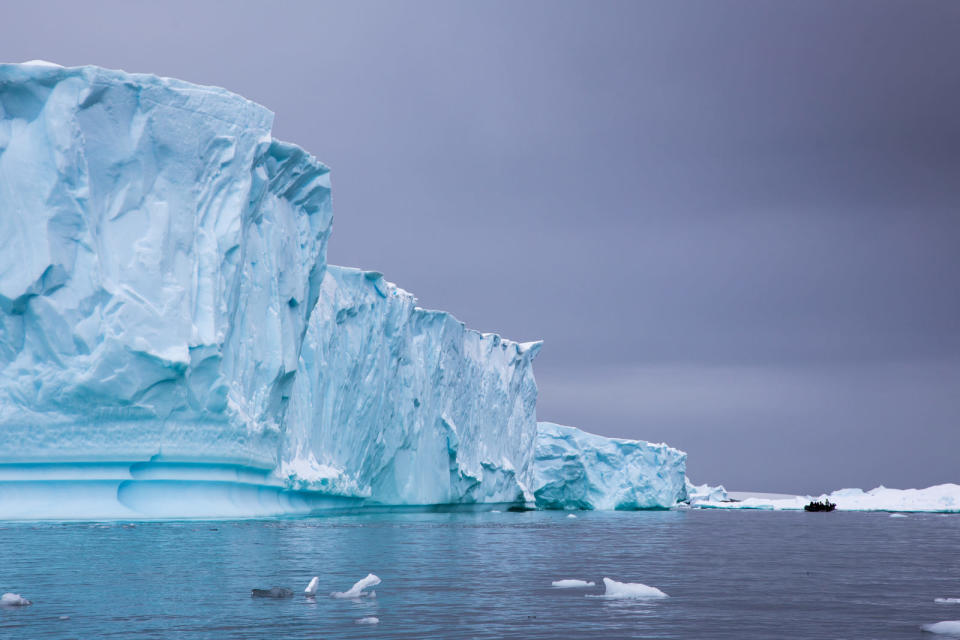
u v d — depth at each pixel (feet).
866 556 110.42
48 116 133.39
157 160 140.97
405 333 225.56
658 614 55.21
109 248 135.95
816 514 367.86
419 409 234.99
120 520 131.34
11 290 129.70
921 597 65.92
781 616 55.47
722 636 47.98
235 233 147.64
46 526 121.49
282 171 164.35
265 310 159.63
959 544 140.46
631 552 111.65
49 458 130.11
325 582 67.72
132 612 52.54
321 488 179.42
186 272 141.38
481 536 136.36
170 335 135.64
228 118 148.97
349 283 202.39
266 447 157.58
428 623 50.72
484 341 295.69
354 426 201.36
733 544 135.13
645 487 386.73
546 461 376.48
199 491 144.36
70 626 48.19
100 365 131.03
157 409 135.54
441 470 248.93
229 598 58.13
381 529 146.20
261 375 157.38
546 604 58.54
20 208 131.95
